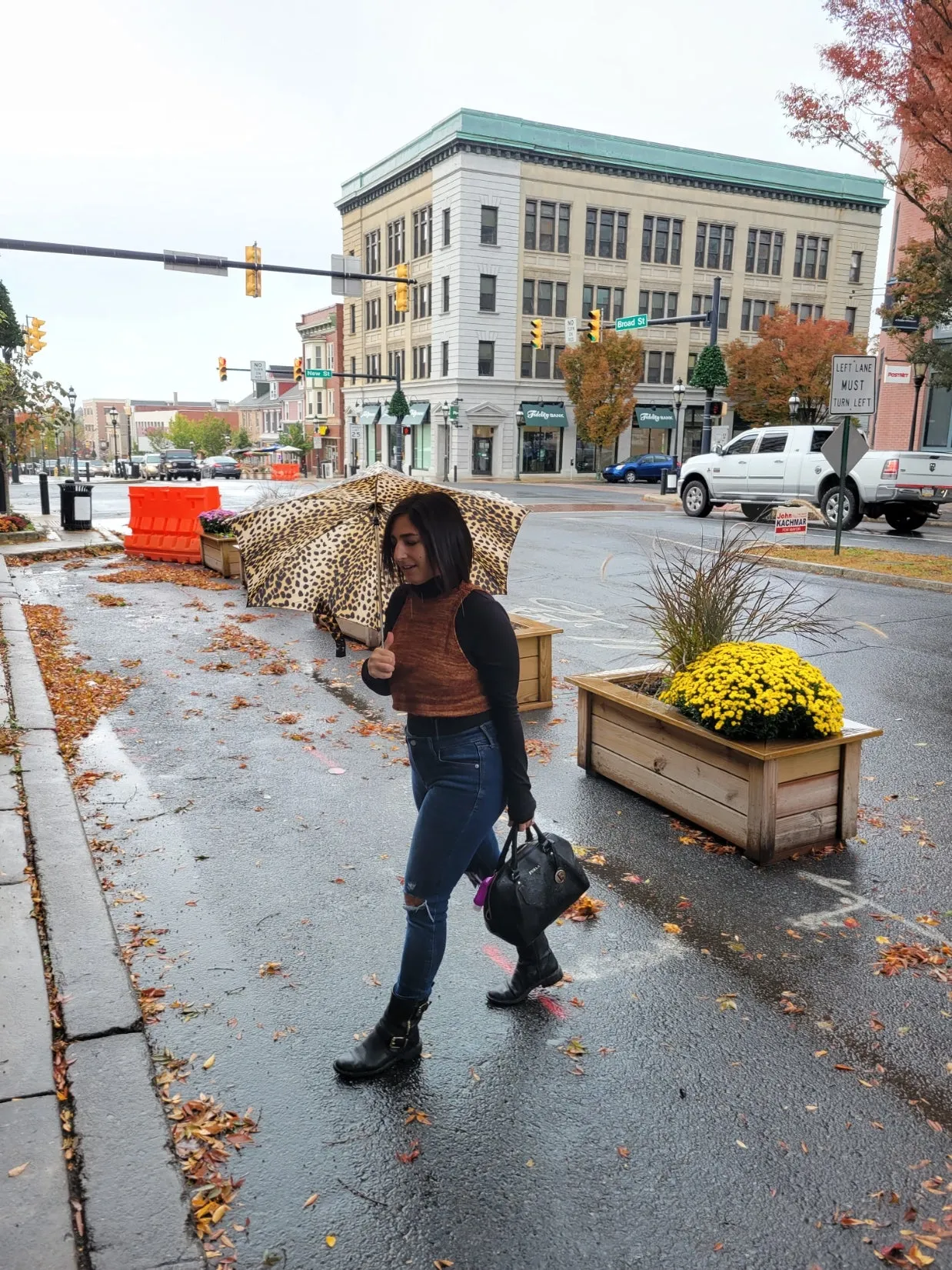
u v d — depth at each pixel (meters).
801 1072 2.96
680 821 4.91
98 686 7.43
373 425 57.66
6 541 16.52
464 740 2.77
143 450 162.62
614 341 45.72
